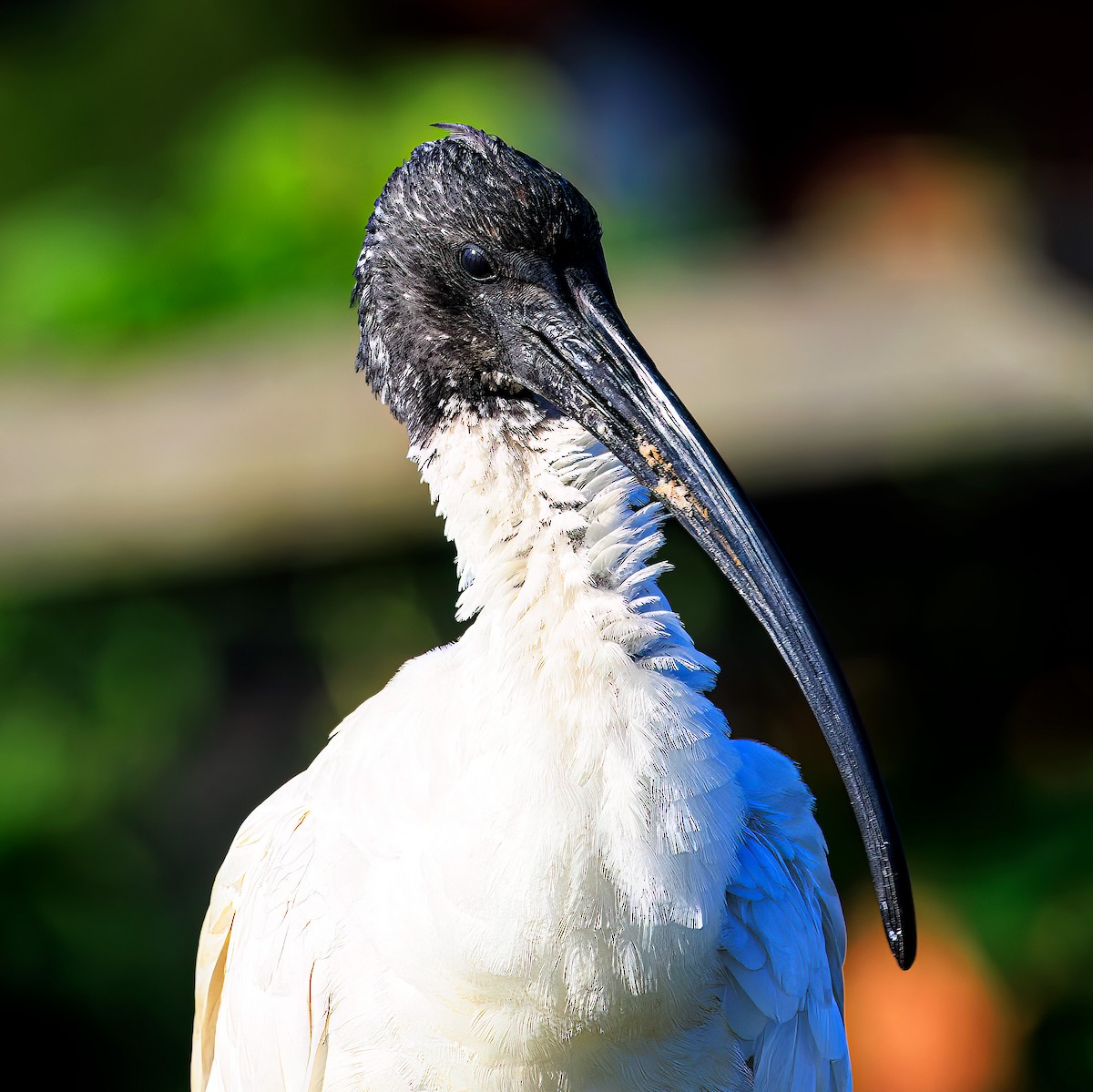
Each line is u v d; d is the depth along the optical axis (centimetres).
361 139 1491
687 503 539
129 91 1917
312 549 1057
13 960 1073
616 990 514
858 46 1844
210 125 1809
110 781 1141
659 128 1836
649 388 544
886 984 1028
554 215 550
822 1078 613
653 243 1628
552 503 525
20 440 1157
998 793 1136
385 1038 544
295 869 575
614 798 501
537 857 502
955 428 1053
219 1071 627
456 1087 539
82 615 1107
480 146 564
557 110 1650
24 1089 1059
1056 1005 1043
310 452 1076
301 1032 564
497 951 509
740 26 1852
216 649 1131
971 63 1833
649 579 535
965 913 1073
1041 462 1051
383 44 1867
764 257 1531
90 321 1390
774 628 529
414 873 523
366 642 1127
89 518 1055
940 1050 1002
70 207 1775
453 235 554
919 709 1166
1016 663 1163
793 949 571
